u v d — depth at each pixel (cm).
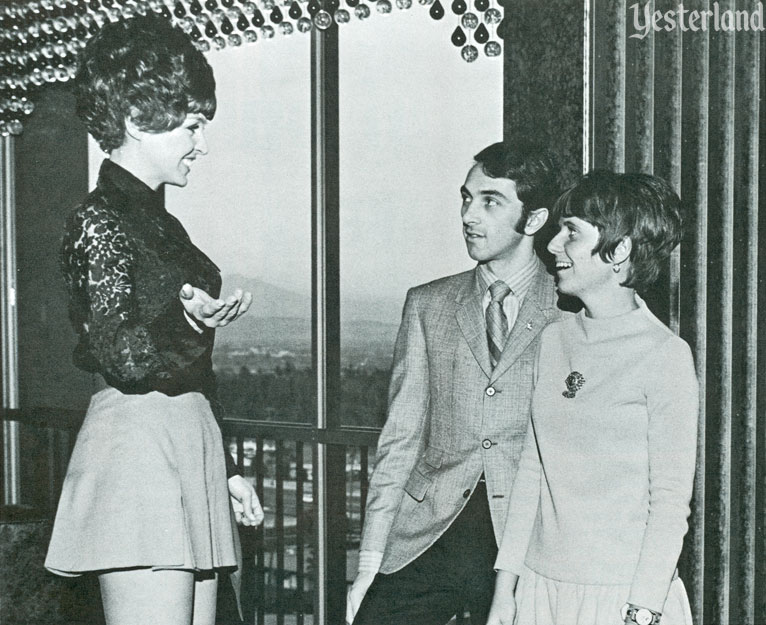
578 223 208
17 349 562
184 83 196
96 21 428
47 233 552
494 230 247
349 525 454
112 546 186
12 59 455
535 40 283
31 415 543
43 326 554
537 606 207
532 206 247
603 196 206
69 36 443
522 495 219
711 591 274
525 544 216
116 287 183
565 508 204
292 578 523
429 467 250
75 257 189
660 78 273
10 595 371
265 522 552
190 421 196
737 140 276
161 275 191
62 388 548
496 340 250
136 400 191
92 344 182
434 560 247
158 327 188
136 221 192
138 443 189
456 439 246
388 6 369
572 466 204
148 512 187
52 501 536
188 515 191
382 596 252
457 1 330
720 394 273
